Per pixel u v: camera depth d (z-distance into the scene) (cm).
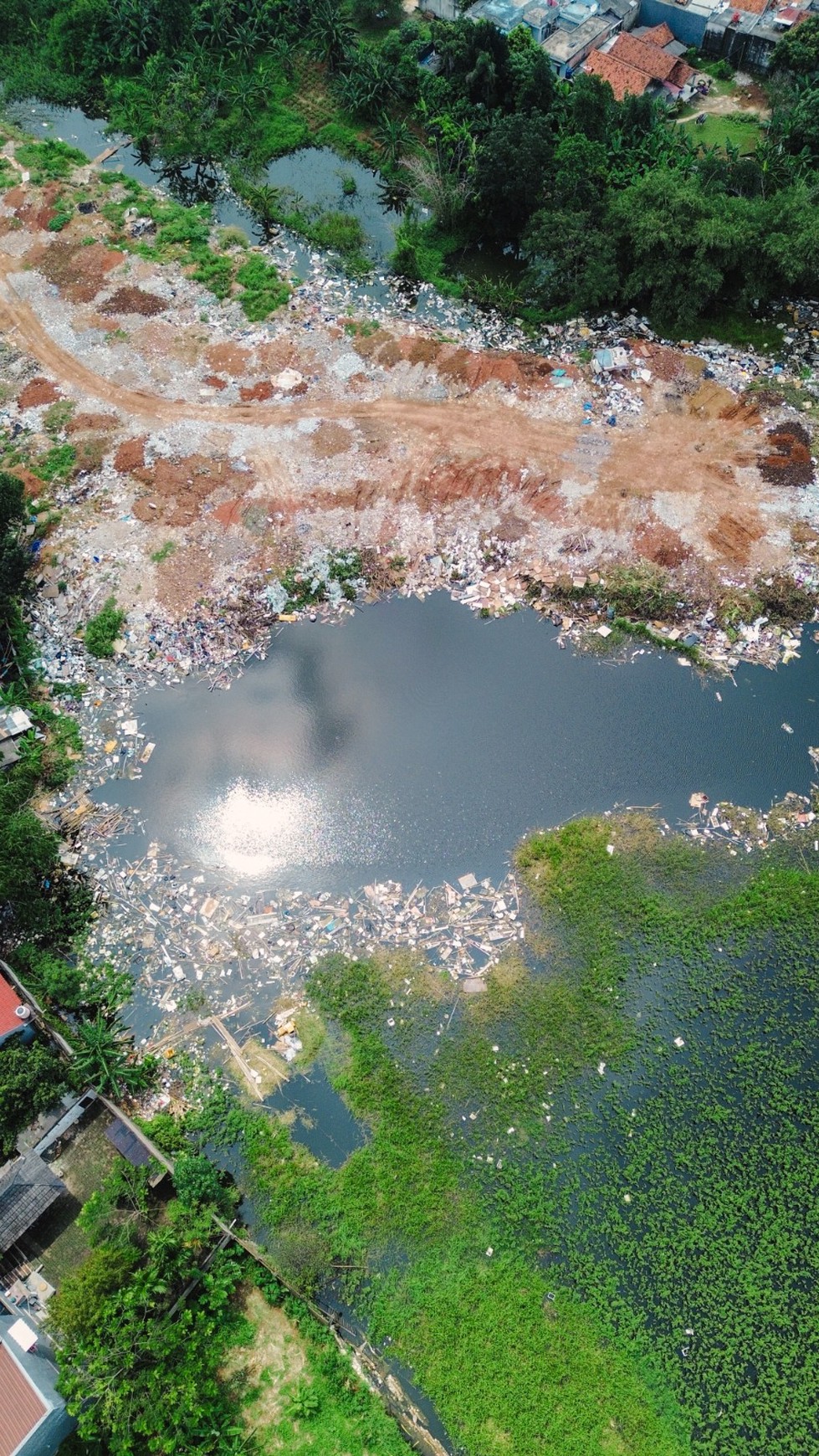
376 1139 2583
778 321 4216
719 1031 2720
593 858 3002
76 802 3181
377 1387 2284
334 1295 2388
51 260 4581
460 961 2841
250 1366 2289
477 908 2933
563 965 2831
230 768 3231
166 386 4088
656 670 3375
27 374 4175
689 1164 2523
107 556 3625
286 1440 2192
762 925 2878
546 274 4331
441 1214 2472
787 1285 2366
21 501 3559
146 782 3216
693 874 2970
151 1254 2288
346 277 4538
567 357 4094
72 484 3822
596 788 3144
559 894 2941
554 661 3416
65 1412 2114
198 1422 2114
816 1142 2541
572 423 3869
